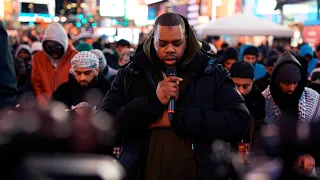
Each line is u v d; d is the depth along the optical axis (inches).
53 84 277.4
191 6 1542.8
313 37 835.4
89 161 62.6
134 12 2453.2
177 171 131.0
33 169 57.9
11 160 57.7
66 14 2802.7
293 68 178.9
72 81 204.5
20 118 61.7
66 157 61.3
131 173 131.6
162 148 132.0
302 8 1026.1
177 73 135.3
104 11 2503.7
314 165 110.3
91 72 201.8
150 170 132.3
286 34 574.2
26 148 58.7
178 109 130.0
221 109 136.6
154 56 136.4
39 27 1804.9
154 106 129.0
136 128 132.1
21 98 89.4
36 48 471.2
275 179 107.8
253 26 571.8
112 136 76.7
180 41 131.1
